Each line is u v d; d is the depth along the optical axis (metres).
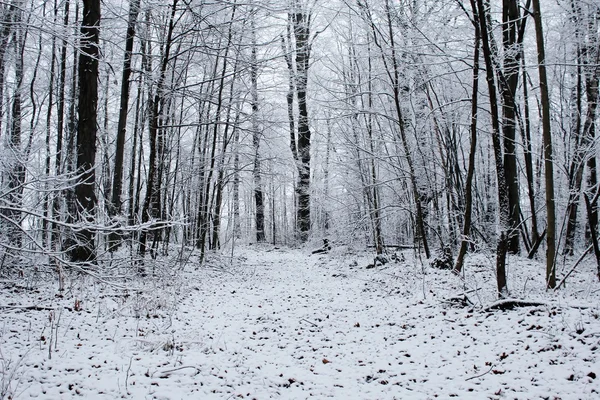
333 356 5.82
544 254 14.24
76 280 8.97
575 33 12.88
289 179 19.86
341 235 16.83
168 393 4.27
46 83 17.14
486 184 19.05
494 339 5.82
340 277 12.99
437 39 12.16
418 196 12.53
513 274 9.33
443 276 10.36
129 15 11.33
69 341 5.68
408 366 5.32
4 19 7.97
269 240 39.81
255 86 14.54
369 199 15.12
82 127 10.03
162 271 9.94
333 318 7.87
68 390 4.20
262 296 9.96
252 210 35.62
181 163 15.87
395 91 12.43
